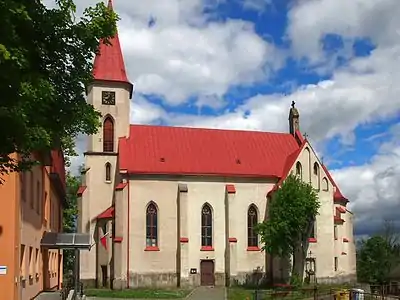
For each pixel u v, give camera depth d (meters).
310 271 69.69
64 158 65.12
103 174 68.81
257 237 70.12
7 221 29.50
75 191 81.50
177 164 69.56
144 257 65.94
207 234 69.06
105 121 69.94
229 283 67.69
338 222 74.81
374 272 103.81
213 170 70.31
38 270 40.84
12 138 14.92
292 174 70.06
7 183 29.61
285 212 65.25
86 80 16.66
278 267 69.38
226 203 69.88
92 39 16.41
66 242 41.66
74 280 44.97
